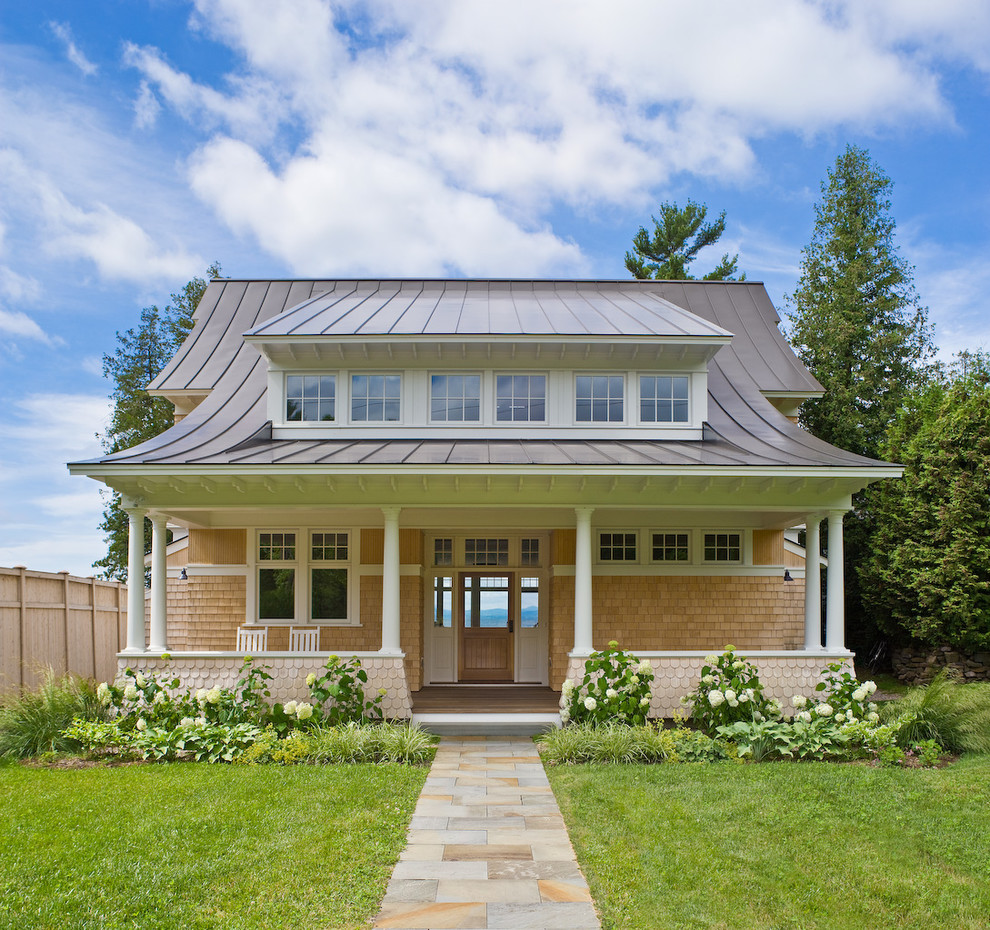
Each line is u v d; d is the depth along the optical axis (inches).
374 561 570.6
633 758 387.2
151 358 1243.8
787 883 231.6
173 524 562.6
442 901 219.0
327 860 245.6
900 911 214.5
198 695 422.6
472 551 607.8
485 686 580.7
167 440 493.0
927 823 284.0
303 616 569.0
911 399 831.1
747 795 317.4
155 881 227.6
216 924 202.2
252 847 256.5
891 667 768.3
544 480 455.8
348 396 528.7
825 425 924.6
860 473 443.8
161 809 297.1
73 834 267.6
